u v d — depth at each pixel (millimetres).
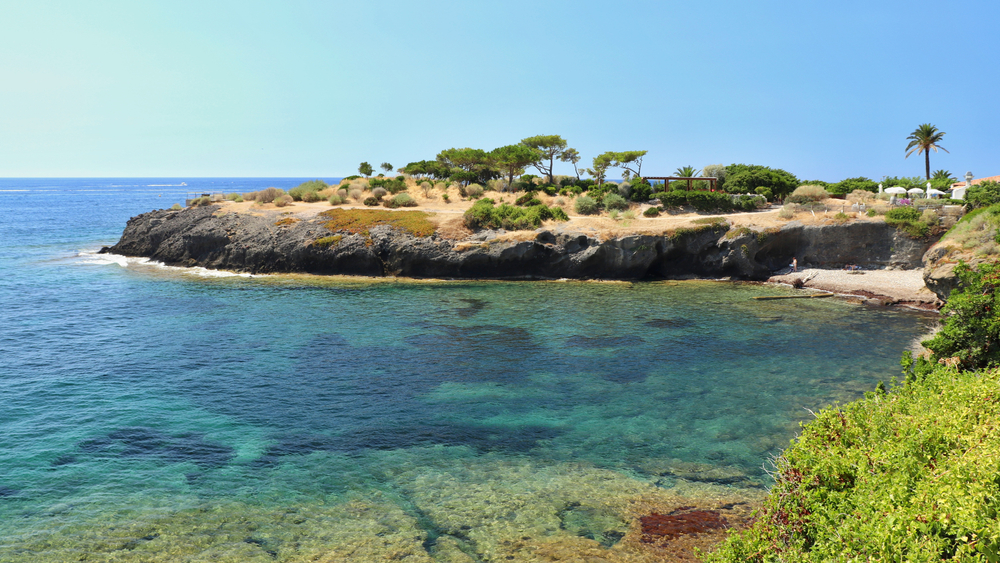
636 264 54375
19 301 43500
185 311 40969
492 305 43562
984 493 6672
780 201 74875
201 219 65750
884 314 39312
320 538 13914
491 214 60125
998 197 52938
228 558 13062
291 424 21312
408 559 13008
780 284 51156
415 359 29594
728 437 19828
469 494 16141
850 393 24000
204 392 24672
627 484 16609
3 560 12883
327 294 48438
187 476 17203
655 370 27547
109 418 21672
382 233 58625
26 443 19344
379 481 16969
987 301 15602
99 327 36031
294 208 69000
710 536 13750
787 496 9281
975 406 9789
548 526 14391
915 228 50344
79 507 15328
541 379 26406
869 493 7902
